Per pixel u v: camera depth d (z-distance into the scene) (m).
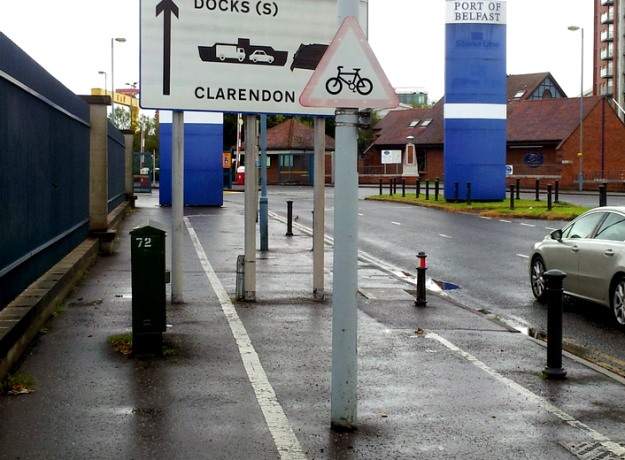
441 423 6.40
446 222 27.17
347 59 5.95
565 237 12.27
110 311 10.50
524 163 65.62
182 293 11.53
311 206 35.69
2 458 5.46
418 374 7.92
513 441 6.01
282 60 11.64
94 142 16.91
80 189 15.52
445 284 14.60
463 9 34.53
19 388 7.05
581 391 7.37
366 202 39.09
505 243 21.00
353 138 5.95
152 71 11.27
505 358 8.65
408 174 68.69
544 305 12.52
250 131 11.73
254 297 11.75
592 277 11.14
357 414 6.59
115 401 6.77
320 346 8.94
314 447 5.79
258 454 5.64
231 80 11.48
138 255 8.16
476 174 35.06
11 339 7.54
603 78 103.81
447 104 35.00
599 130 63.47
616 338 10.05
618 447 5.90
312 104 5.90
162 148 34.19
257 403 6.81
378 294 12.91
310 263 16.50
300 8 11.67
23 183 9.75
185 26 11.32
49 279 10.79
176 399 6.86
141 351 8.23
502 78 34.94
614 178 61.25
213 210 32.00
